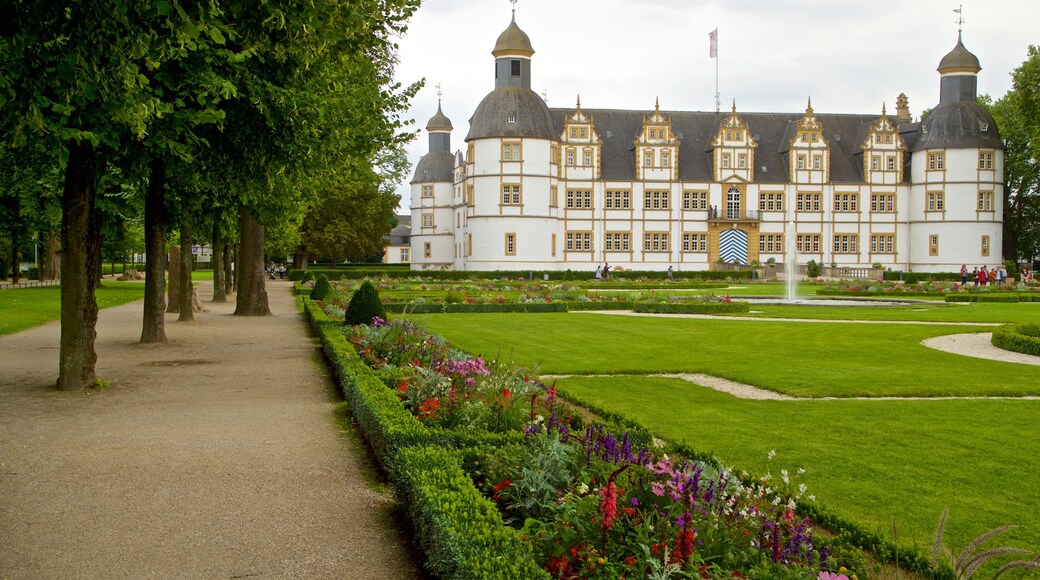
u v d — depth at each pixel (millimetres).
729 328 31750
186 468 10992
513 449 8836
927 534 8406
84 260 16891
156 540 8320
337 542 8305
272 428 13492
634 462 7906
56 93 12359
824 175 96688
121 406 15297
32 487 10070
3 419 14039
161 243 24750
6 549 8039
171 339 27000
